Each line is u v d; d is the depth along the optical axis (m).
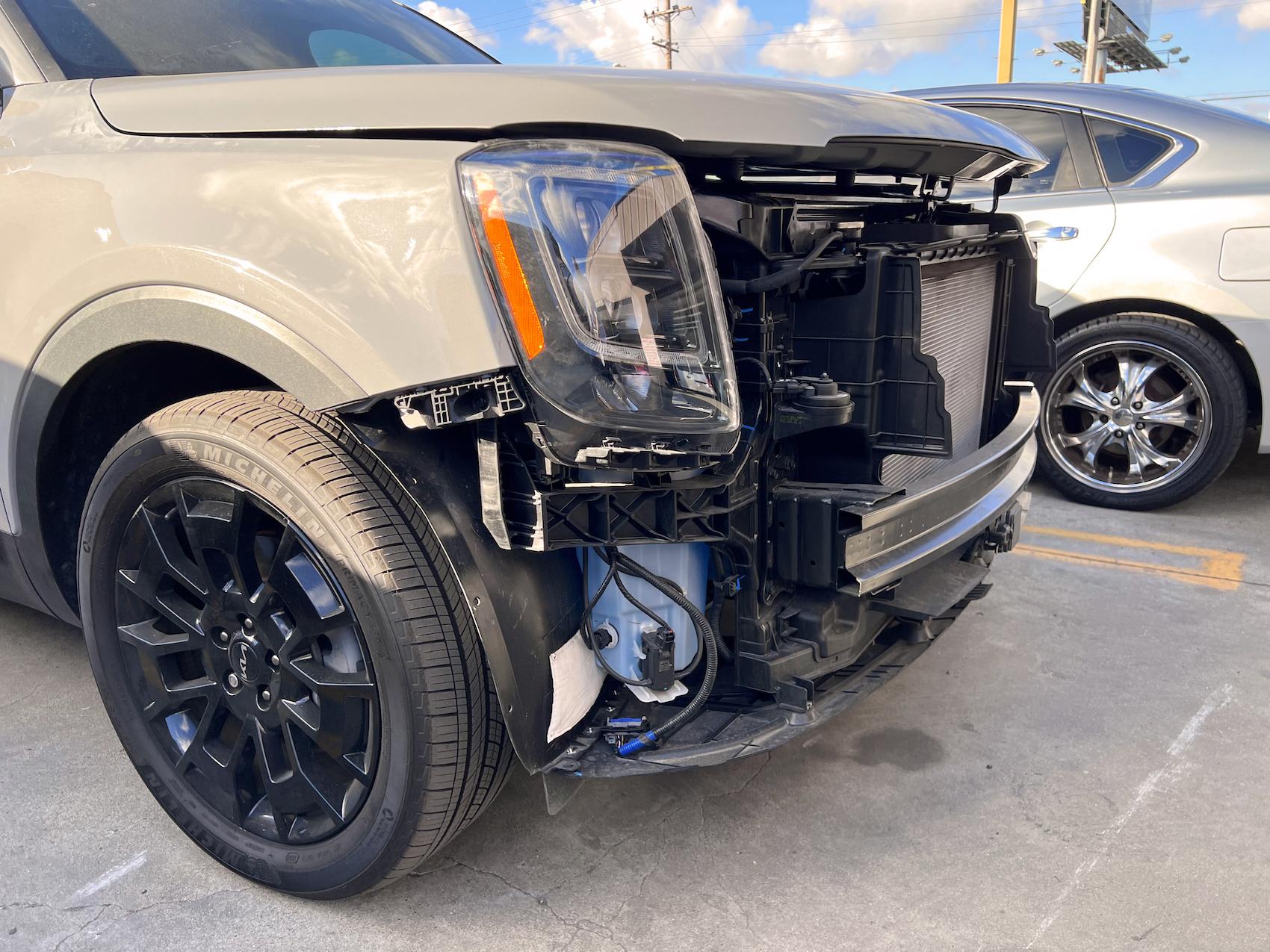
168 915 1.80
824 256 1.75
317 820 1.77
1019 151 2.14
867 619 2.00
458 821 1.67
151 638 1.87
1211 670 2.77
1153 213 3.83
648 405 1.42
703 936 1.73
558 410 1.37
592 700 1.74
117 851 1.98
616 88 1.50
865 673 2.02
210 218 1.57
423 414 1.42
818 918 1.78
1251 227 3.63
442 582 1.56
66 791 2.18
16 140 1.93
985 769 2.28
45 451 1.98
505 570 1.56
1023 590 3.35
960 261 2.21
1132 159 3.96
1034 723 2.49
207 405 1.68
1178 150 3.87
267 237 1.52
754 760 2.32
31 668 2.75
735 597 1.78
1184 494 4.00
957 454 2.40
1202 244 3.73
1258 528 3.94
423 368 1.40
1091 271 3.95
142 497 1.79
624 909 1.81
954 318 2.25
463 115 1.45
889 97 1.92
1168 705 2.58
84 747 2.35
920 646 2.17
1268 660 2.83
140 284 1.65
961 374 2.36
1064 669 2.78
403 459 1.51
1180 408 3.95
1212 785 2.21
